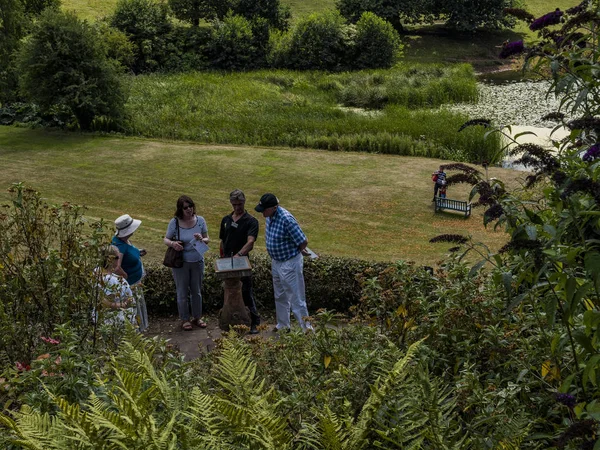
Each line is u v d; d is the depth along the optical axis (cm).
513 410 339
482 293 477
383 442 304
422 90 3619
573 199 301
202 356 468
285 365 396
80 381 366
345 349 416
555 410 349
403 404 303
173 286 969
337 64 4728
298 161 2252
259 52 4741
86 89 2653
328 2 6216
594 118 331
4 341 534
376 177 2047
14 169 2198
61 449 252
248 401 291
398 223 1636
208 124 2722
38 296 607
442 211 1716
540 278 330
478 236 1518
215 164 2219
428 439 298
